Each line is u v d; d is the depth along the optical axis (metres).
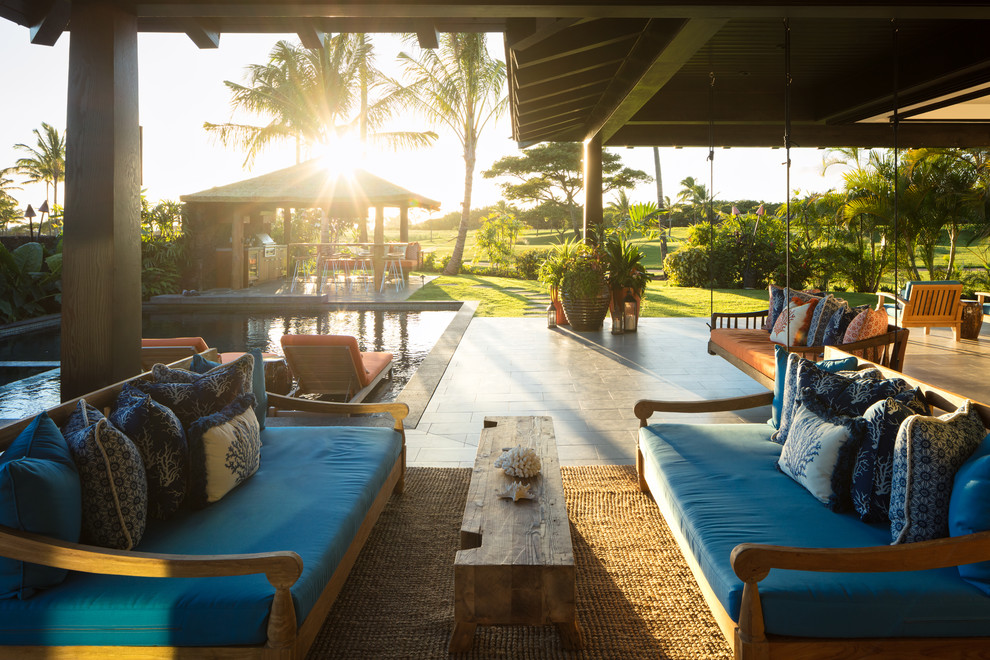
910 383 2.98
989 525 1.93
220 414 2.74
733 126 9.50
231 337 10.46
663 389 6.31
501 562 2.14
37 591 1.95
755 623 1.90
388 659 2.31
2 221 35.78
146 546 2.23
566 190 33.47
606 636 2.44
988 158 12.81
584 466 4.27
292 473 2.94
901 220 13.78
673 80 7.66
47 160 40.91
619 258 9.77
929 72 6.10
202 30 4.22
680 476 2.91
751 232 17.80
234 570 1.88
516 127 8.84
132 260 3.75
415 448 4.64
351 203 17.20
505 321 11.10
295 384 6.82
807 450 2.68
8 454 2.06
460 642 2.31
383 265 16.89
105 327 3.59
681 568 2.96
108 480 2.13
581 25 5.32
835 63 6.86
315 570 2.12
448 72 21.66
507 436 3.50
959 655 1.89
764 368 5.26
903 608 1.88
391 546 3.17
